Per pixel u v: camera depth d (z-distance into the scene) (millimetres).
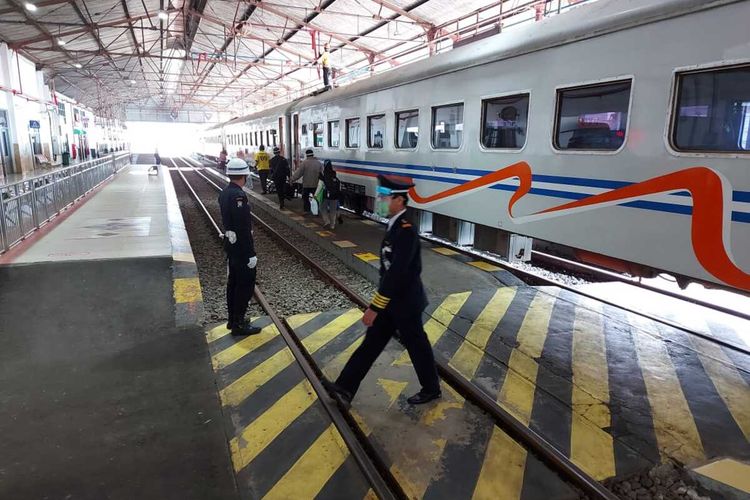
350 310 5738
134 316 5066
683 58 4238
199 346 4410
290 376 4043
